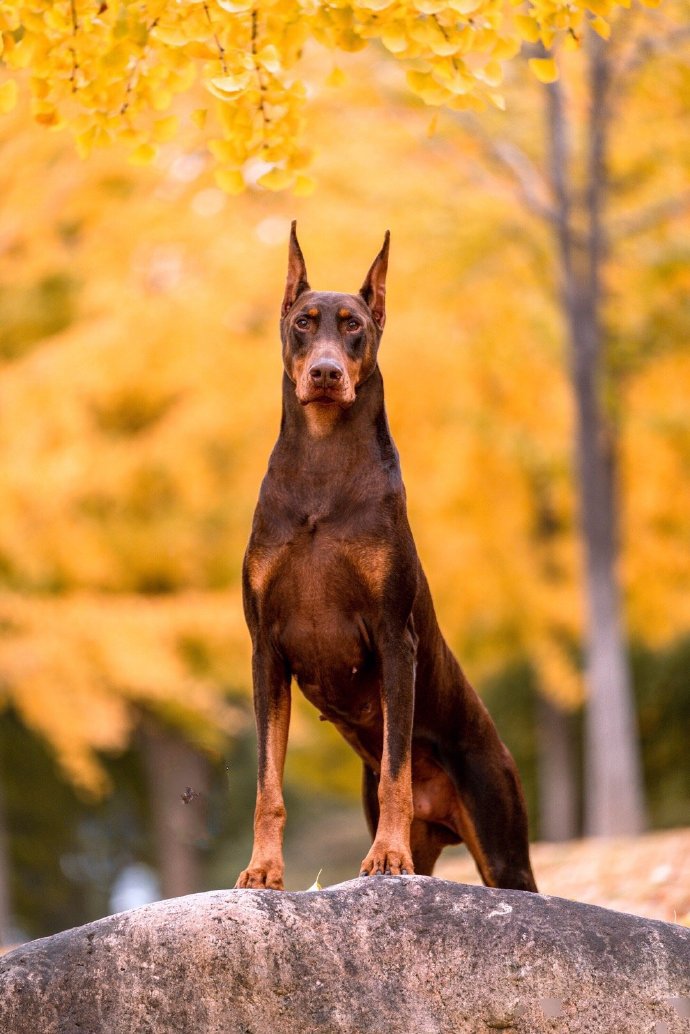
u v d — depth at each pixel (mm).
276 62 7051
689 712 23359
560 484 19656
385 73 16328
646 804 24328
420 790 6359
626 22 14820
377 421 5734
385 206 17078
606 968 4820
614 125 16422
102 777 18234
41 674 16609
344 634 5566
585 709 24422
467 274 17406
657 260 16688
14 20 7266
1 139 15914
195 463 19031
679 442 19234
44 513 17781
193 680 17922
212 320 17734
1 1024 4594
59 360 17672
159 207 17312
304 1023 4652
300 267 6105
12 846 27359
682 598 20234
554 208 16312
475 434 19328
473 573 20047
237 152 7754
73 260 18125
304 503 5590
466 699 6180
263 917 4730
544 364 18953
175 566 20438
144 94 7637
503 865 6180
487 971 4758
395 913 4809
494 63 7148
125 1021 4617
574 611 20078
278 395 18297
